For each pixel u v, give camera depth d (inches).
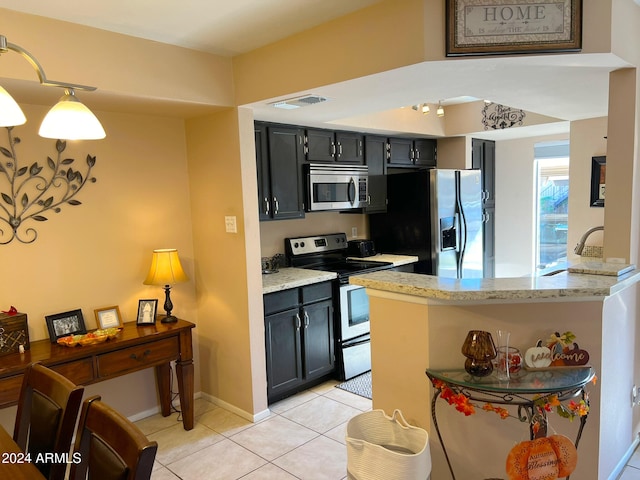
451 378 74.0
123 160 123.6
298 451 111.3
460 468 81.0
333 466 104.8
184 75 109.2
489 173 217.2
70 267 115.3
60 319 110.9
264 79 110.3
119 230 123.7
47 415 64.6
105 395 123.7
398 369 83.8
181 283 135.7
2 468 56.3
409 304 80.7
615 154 96.2
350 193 164.7
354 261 175.9
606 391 83.8
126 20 92.0
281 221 165.3
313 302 144.6
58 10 86.2
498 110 181.8
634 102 92.4
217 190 128.2
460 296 72.9
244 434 119.9
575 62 85.3
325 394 143.9
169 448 113.7
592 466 82.7
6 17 84.4
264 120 137.3
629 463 99.0
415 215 180.1
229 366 132.2
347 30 91.9
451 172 180.9
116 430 50.8
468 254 193.0
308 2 85.4
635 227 98.3
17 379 91.9
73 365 99.7
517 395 73.1
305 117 134.4
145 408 131.3
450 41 79.8
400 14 83.5
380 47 87.0
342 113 129.3
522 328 78.1
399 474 68.7
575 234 165.6
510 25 79.4
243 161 120.9
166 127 131.8
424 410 81.1
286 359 137.9
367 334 162.7
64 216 114.0
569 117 156.1
